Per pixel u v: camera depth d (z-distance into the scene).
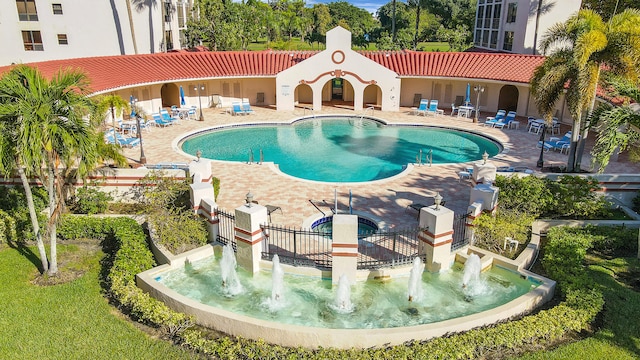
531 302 12.30
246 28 70.56
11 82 12.36
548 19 43.94
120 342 10.94
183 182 18.25
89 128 13.34
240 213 13.91
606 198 19.66
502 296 13.38
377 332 10.77
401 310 12.67
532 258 15.06
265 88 40.75
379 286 13.77
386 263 14.38
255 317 12.32
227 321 11.24
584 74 20.39
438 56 39.41
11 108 11.81
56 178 13.39
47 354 10.52
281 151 28.84
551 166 24.36
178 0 57.25
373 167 25.86
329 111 38.81
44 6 42.81
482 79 35.44
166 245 15.09
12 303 12.44
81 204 18.16
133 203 19.25
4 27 42.72
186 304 11.73
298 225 17.44
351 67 37.97
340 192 20.83
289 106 38.94
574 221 17.42
